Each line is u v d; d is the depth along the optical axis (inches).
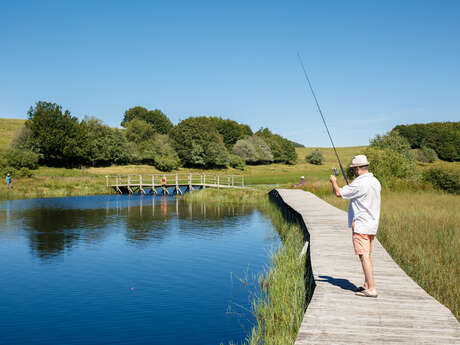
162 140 3206.2
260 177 2541.8
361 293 211.6
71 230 652.7
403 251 362.6
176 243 539.5
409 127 4367.6
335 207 671.8
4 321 272.7
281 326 231.6
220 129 4047.7
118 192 1563.7
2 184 1432.1
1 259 451.8
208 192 1317.7
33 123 2370.8
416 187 1020.5
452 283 264.7
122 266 418.6
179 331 249.4
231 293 323.6
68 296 325.4
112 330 253.9
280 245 503.5
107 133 2723.9
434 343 155.0
